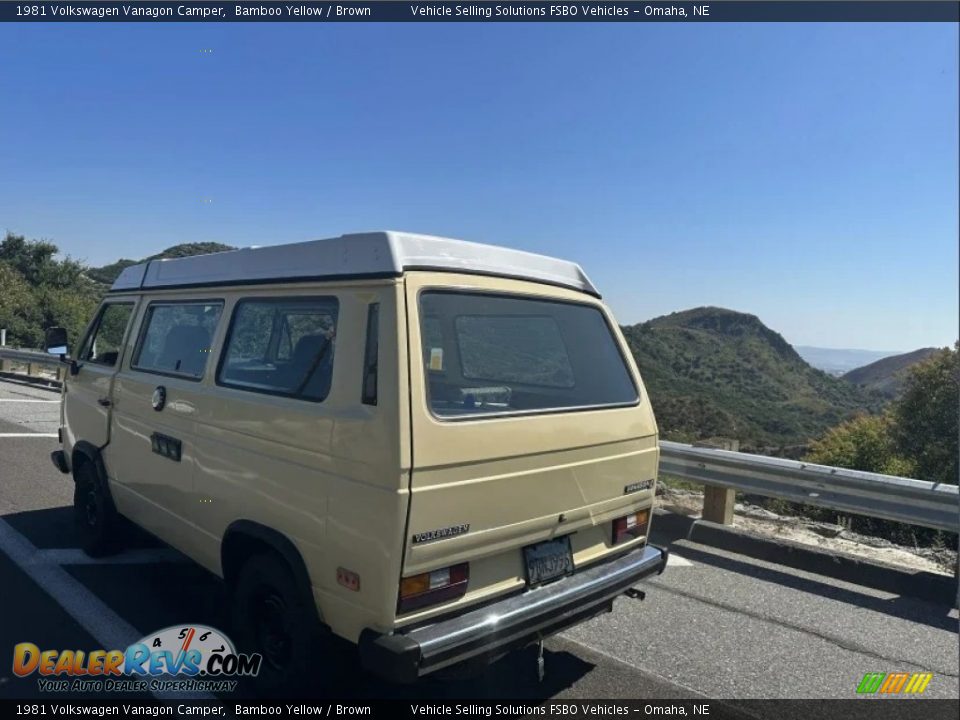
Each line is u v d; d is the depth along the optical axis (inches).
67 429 207.3
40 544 207.0
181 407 147.3
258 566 126.0
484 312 124.3
